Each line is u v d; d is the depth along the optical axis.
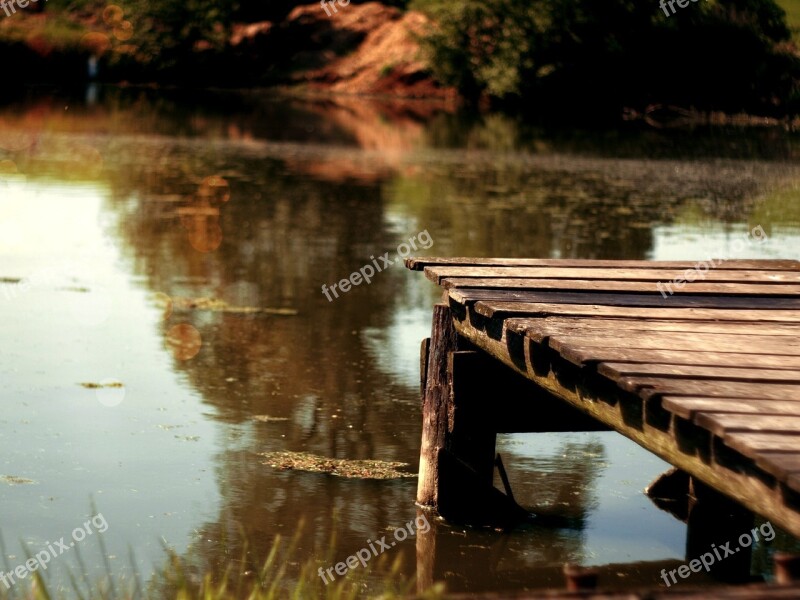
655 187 21.97
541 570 6.18
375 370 9.76
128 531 6.36
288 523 6.56
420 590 5.84
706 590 2.97
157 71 42.66
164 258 14.08
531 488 7.32
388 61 42.72
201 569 5.92
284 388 9.16
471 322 6.84
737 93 37.59
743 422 4.40
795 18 39.59
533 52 39.00
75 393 8.77
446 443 6.92
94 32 42.41
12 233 15.13
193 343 10.36
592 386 5.52
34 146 24.55
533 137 31.36
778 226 17.64
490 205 19.14
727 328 6.21
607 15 38.22
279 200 18.98
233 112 34.62
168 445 7.75
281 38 43.78
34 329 10.58
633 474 7.61
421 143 29.11
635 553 6.45
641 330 6.08
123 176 21.03
